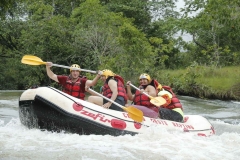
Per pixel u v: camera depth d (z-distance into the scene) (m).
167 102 8.75
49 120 7.53
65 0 31.81
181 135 7.98
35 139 6.76
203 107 14.82
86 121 7.47
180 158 6.02
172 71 23.66
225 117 12.44
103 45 23.34
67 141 6.72
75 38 23.89
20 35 28.52
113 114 7.80
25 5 28.20
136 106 8.41
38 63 8.56
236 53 25.69
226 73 21.31
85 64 24.16
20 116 7.93
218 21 21.81
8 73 28.84
